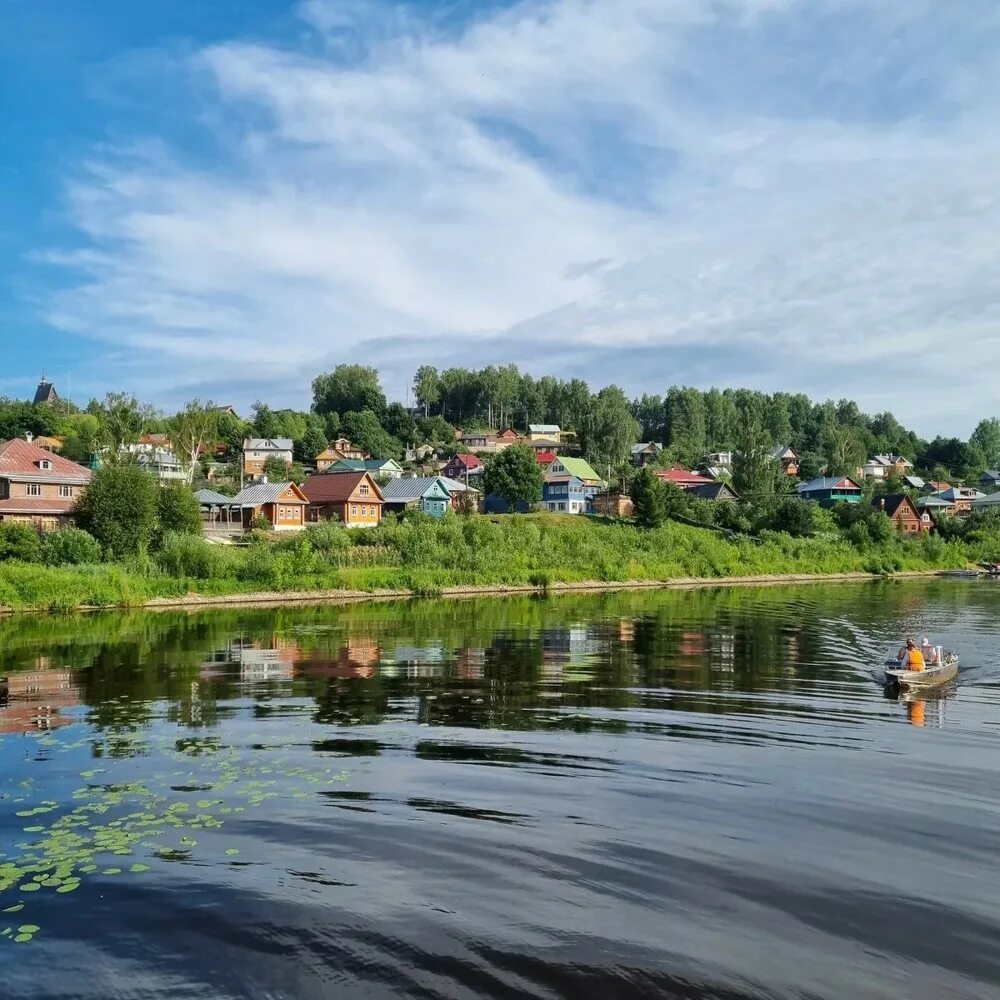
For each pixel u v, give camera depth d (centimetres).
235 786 1427
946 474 18650
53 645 3241
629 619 4316
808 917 986
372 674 2581
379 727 1872
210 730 1839
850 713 2094
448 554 6650
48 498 6738
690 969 873
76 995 824
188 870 1089
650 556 7838
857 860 1148
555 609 4912
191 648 3159
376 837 1202
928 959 900
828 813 1330
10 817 1272
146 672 2609
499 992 828
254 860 1122
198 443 10375
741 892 1046
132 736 1780
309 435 15950
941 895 1047
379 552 6494
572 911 991
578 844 1188
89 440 11881
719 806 1356
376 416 18750
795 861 1141
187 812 1298
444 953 898
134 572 5294
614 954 898
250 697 2211
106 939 921
